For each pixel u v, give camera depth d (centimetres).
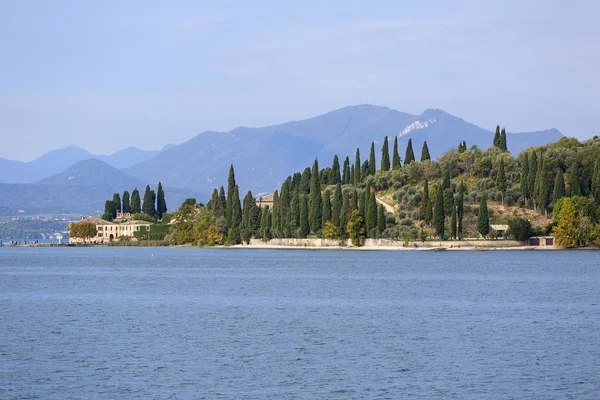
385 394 6325
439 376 6856
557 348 8006
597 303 11850
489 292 13600
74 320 10012
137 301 12288
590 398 6191
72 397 6216
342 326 9488
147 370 7069
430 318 10181
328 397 6244
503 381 6681
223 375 6894
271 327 9419
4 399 6153
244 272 18938
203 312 10844
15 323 9738
